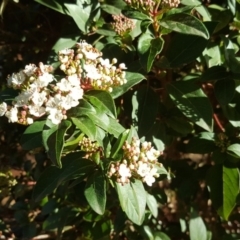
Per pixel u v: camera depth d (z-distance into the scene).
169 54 0.35
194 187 0.41
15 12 0.43
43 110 0.28
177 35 0.34
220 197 0.37
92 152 0.30
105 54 0.36
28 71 0.29
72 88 0.28
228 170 0.36
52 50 0.36
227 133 0.37
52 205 0.40
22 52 0.46
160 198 0.39
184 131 0.37
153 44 0.32
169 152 0.44
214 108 0.43
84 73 0.29
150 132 0.36
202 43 0.34
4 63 0.47
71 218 0.39
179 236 0.44
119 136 0.29
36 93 0.28
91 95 0.30
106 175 0.29
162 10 0.32
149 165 0.29
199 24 0.31
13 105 0.29
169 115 0.37
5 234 0.45
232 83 0.34
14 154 0.47
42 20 0.44
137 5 0.31
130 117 0.37
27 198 0.45
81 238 0.40
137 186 0.30
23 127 0.46
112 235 0.40
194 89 0.35
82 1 0.36
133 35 0.36
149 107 0.35
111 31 0.36
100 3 0.36
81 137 0.30
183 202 0.42
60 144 0.27
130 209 0.30
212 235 0.44
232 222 0.47
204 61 0.38
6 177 0.44
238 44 0.37
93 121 0.28
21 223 0.44
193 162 0.47
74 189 0.38
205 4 0.40
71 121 0.28
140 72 0.35
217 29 0.37
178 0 0.31
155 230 0.40
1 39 0.44
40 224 0.45
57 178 0.32
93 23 0.36
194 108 0.34
